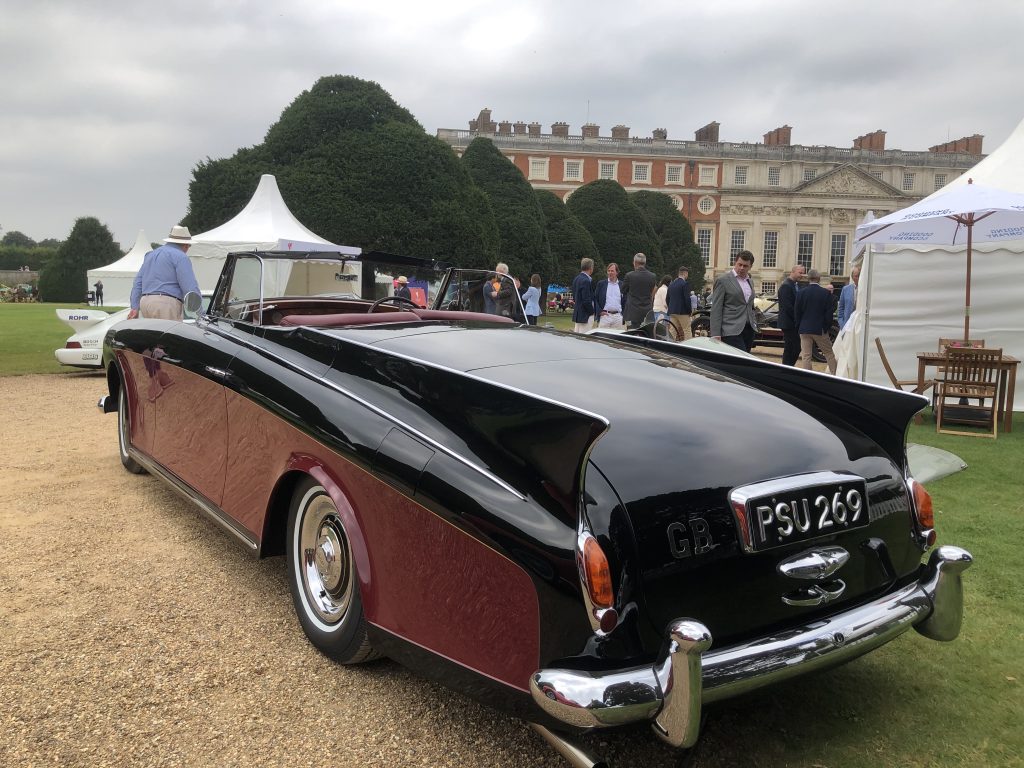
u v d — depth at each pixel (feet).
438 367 6.72
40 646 8.18
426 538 6.23
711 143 202.28
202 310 11.71
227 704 7.22
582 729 5.24
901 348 26.27
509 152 198.49
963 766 6.67
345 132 83.30
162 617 8.96
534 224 110.63
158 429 11.81
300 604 8.33
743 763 6.66
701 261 166.30
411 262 11.96
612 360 8.49
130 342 12.68
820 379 8.06
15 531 11.72
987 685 8.06
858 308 27.43
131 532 11.77
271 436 8.39
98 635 8.48
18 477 14.79
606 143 200.44
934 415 24.88
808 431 7.07
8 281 204.74
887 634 6.42
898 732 7.18
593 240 137.49
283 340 9.04
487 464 5.96
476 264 88.94
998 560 11.43
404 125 85.97
